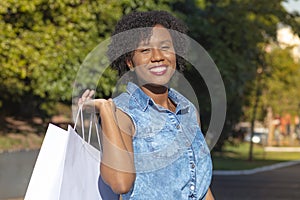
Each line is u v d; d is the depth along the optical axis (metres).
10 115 33.84
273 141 100.56
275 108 75.50
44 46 21.75
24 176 22.06
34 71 21.80
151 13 5.19
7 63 22.00
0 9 20.95
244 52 24.06
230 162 44.56
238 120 31.98
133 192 4.79
